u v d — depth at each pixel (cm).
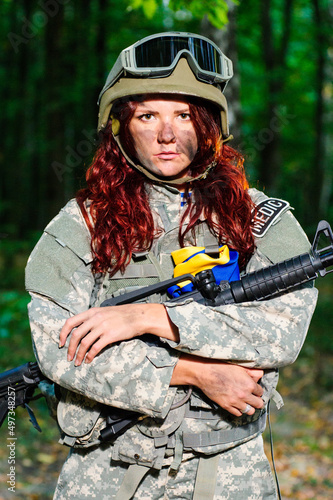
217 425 148
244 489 150
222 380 141
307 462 462
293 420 554
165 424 146
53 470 429
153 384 138
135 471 147
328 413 566
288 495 406
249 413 143
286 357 143
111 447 150
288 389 638
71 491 152
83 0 1180
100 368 139
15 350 577
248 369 145
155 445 146
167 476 150
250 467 152
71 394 149
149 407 138
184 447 147
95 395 139
